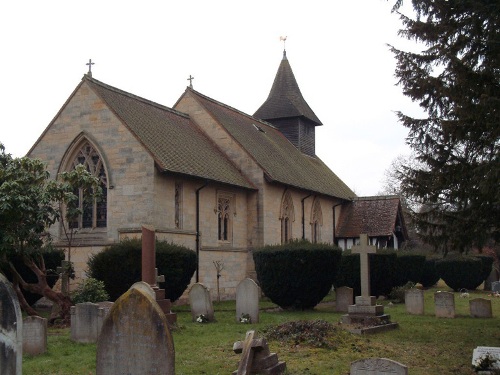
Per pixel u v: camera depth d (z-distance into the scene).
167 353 7.85
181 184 27.09
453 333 17.59
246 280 19.42
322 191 40.66
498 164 14.10
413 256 34.06
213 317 19.58
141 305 8.01
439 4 15.98
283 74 47.59
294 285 23.72
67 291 20.09
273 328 15.62
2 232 19.02
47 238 23.31
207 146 33.03
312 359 12.68
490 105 13.98
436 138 17.19
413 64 17.12
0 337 8.14
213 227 29.58
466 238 16.83
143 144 25.22
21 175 19.98
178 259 21.75
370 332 17.09
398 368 8.81
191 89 35.44
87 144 26.56
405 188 17.88
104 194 25.97
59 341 15.12
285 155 40.84
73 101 26.70
